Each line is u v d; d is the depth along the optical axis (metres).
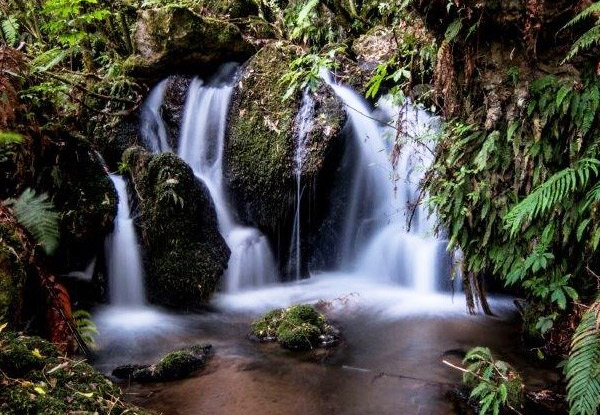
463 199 3.39
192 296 4.82
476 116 3.33
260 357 3.76
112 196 4.71
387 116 5.91
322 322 4.21
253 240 5.62
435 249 5.18
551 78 2.87
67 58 6.73
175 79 6.23
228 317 4.69
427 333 4.16
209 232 5.24
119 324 4.41
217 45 6.15
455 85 3.41
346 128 5.49
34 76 4.87
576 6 2.72
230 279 5.35
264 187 5.44
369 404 3.06
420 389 3.24
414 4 3.26
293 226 5.59
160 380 3.38
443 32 3.33
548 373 3.29
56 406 1.73
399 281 5.54
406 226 5.58
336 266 6.11
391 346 3.95
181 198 4.92
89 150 4.98
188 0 7.05
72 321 3.51
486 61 3.14
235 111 5.79
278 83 5.70
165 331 4.32
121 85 5.91
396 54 4.54
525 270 3.09
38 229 2.90
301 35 6.90
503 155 3.16
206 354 3.79
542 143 2.97
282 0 7.61
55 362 2.02
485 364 3.12
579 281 3.10
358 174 5.86
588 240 2.92
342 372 3.51
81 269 4.58
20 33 6.45
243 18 7.11
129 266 4.89
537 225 3.10
